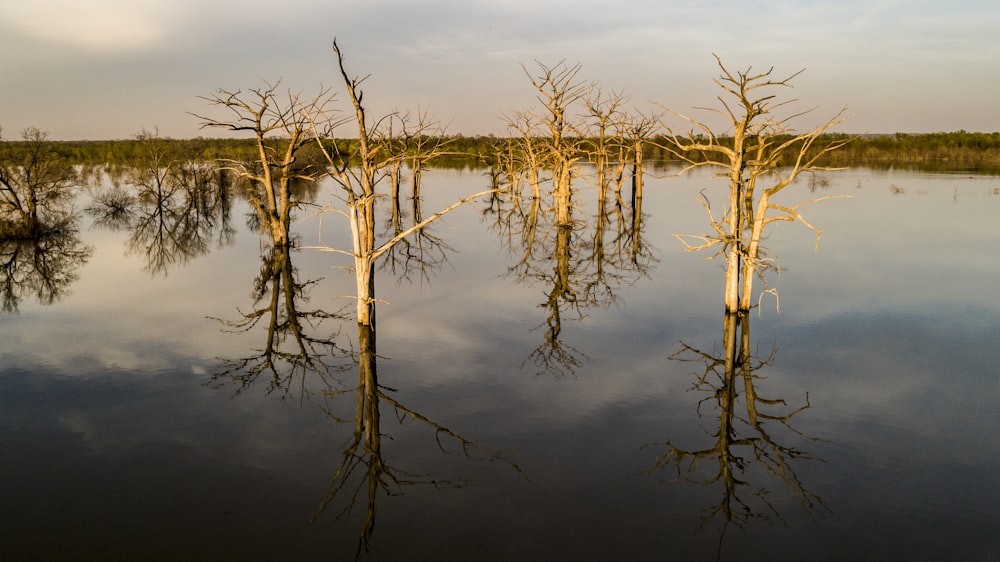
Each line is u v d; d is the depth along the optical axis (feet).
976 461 35.45
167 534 28.60
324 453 36.91
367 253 57.06
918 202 152.66
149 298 74.64
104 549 27.45
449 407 43.32
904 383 46.29
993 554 27.35
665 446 37.63
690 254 99.96
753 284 76.89
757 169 64.59
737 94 53.42
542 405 43.39
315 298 74.79
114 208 157.99
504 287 78.59
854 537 28.68
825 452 36.68
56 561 26.55
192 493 32.32
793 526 29.58
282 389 46.98
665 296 72.90
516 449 37.24
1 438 38.55
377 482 33.53
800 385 46.34
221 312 68.59
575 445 37.76
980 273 79.56
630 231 122.93
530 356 53.01
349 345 57.36
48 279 84.84
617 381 47.60
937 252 93.50
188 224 141.18
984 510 30.71
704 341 56.29
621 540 28.43
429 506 31.19
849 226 119.03
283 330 61.98
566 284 79.71
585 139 133.80
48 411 42.68
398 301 71.97
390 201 175.52
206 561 26.63
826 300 68.33
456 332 59.77
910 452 36.55
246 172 103.55
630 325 61.46
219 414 42.39
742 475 34.30
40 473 34.24
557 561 26.81
